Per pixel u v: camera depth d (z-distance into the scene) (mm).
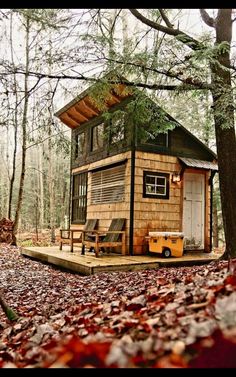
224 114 6090
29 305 4695
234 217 6891
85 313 3104
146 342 1572
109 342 1663
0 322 3719
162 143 9586
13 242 13781
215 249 13539
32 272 7867
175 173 9641
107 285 5449
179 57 5805
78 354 1531
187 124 14445
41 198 25047
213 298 1963
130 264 7133
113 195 9852
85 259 7770
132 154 9016
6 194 29297
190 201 10031
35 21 5707
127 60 5883
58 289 5719
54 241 16906
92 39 5641
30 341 2588
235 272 2666
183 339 1509
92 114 11094
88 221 10953
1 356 2377
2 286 6309
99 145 11062
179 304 2201
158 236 8438
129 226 8883
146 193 9180
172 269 6918
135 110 7055
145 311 2338
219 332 1447
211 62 5848
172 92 6879
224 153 7008
